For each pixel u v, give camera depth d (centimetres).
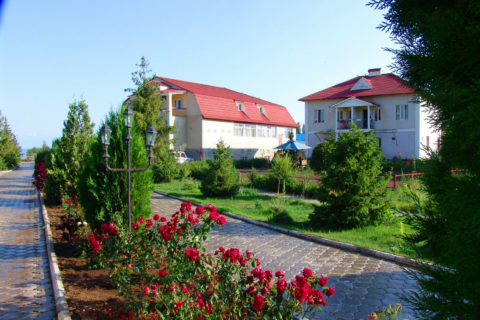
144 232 461
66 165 1159
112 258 435
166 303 344
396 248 673
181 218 459
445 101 199
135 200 639
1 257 650
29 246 735
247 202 1335
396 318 351
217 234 836
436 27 193
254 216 1034
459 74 192
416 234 258
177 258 401
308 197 1477
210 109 3631
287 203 1257
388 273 571
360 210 849
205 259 390
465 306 208
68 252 659
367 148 875
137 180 647
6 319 402
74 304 412
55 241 754
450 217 203
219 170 1456
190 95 3597
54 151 1355
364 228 855
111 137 647
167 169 2131
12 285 509
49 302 449
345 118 3238
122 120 669
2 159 3981
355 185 863
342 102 3083
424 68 214
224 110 3781
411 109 2866
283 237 815
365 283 528
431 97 212
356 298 474
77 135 1168
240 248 713
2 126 4106
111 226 454
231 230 880
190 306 331
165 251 436
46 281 525
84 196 638
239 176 1973
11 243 761
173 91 3478
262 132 4294
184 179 1994
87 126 1198
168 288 357
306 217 1020
